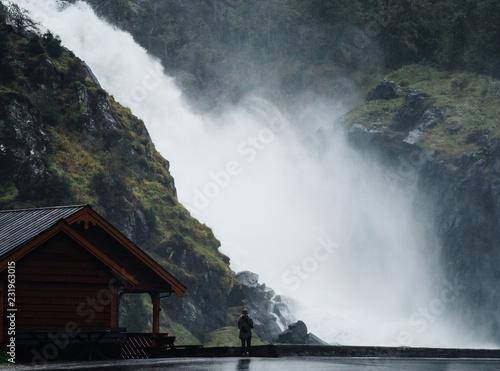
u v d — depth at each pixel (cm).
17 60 9738
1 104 9006
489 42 16462
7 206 8375
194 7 18250
